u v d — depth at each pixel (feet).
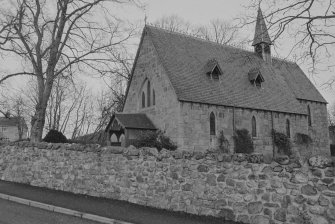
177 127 87.15
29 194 46.91
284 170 29.19
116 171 43.70
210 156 34.78
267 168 30.32
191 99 89.61
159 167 39.06
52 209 39.09
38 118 72.95
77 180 48.24
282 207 28.94
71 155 49.70
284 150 108.17
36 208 39.99
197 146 89.04
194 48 110.01
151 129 93.50
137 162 41.52
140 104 103.71
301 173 28.09
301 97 125.18
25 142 58.03
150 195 39.50
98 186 45.44
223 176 33.42
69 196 45.55
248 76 115.14
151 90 99.19
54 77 74.74
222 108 96.22
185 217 34.12
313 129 127.24
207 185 34.55
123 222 32.45
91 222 33.55
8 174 60.08
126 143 89.86
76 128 190.39
